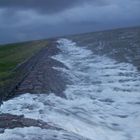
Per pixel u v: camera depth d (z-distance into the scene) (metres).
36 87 35.09
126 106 32.84
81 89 39.12
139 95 36.50
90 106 32.25
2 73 50.47
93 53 73.31
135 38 90.38
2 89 36.88
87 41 101.06
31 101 29.80
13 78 43.59
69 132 22.17
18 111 26.70
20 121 22.48
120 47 76.31
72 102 32.84
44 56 64.00
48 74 42.50
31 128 21.06
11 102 29.64
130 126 27.23
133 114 30.36
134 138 24.81
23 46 107.69
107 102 34.28
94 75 48.19
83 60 64.00
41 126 21.86
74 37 118.19
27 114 25.73
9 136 19.48
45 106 28.56
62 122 25.30
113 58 62.50
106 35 109.75
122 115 30.12
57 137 20.36
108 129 26.31
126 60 58.50
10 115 24.56
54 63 54.19
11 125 21.56
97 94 37.16
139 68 50.47
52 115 26.52
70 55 73.06
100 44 88.50
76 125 25.44
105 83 42.69
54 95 33.28
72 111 29.38
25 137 19.53
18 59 68.25
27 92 33.34
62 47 90.75
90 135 24.33
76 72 50.91
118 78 45.16
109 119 28.86
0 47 112.69
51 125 23.05
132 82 42.44
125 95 36.72
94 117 29.00
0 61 68.19
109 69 52.25
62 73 46.94
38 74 42.16
